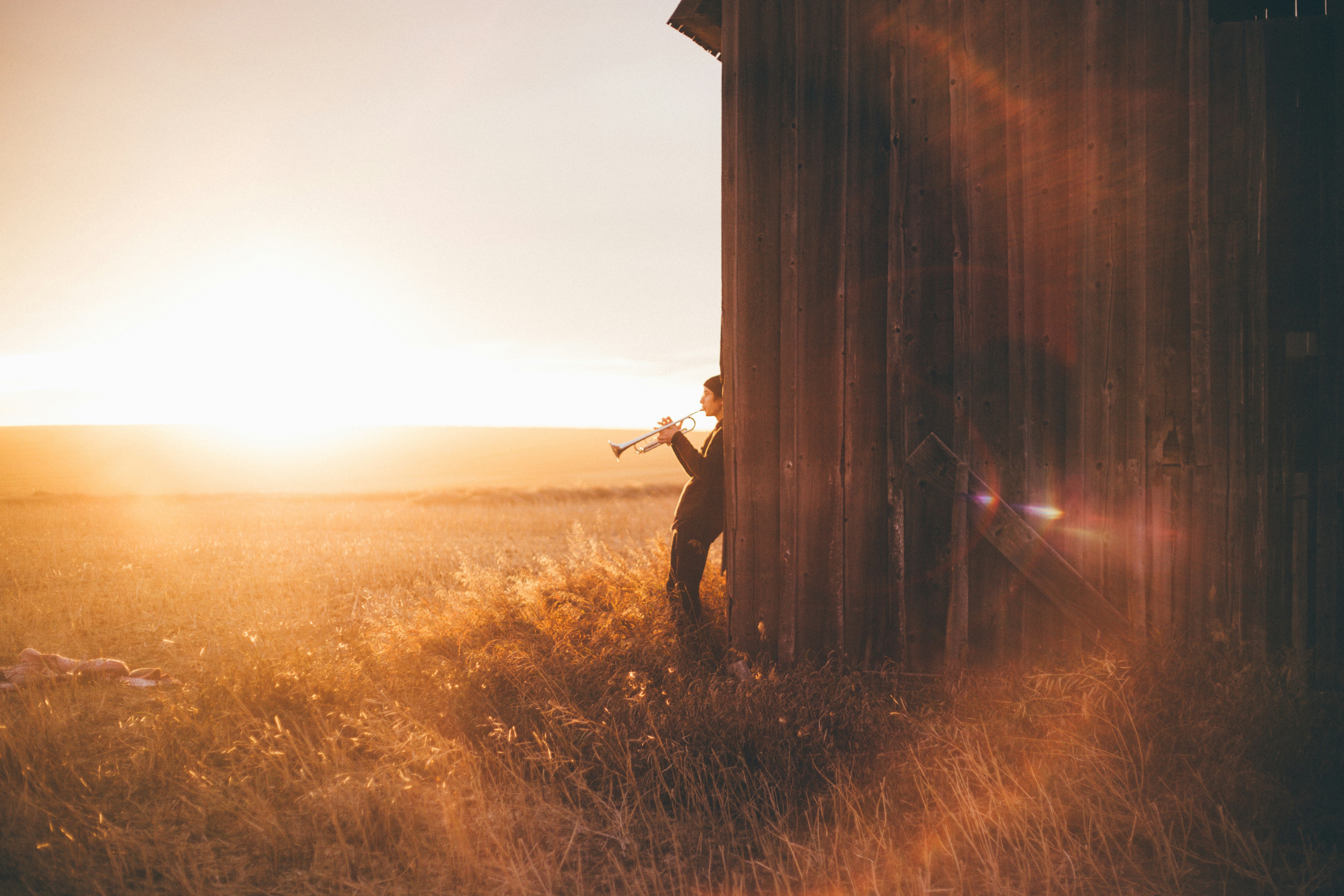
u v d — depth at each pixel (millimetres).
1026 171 3855
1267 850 2352
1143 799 2574
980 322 3883
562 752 3145
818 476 3980
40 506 19797
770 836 2568
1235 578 3703
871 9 3945
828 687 3533
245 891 2355
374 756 3283
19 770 2984
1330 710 3051
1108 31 3783
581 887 2324
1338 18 3605
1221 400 3723
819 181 3980
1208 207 3721
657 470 44000
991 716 3129
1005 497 3863
